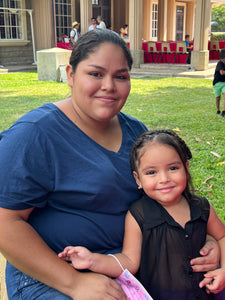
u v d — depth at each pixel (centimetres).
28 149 154
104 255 164
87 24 1680
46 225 168
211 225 181
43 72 1334
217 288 167
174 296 167
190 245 168
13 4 1773
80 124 172
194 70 1566
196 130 650
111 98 163
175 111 803
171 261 168
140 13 1623
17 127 159
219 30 4400
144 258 171
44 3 1830
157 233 169
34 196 155
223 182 423
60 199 164
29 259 152
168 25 2462
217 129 660
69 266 157
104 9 2267
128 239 174
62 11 1983
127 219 176
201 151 532
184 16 2622
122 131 192
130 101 916
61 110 171
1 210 151
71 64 168
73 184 161
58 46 1869
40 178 156
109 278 158
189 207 176
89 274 158
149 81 1334
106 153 175
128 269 167
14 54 1825
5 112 770
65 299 154
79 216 167
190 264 167
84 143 168
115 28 2325
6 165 151
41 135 158
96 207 168
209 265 169
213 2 2391
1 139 161
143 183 172
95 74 160
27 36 1859
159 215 170
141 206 174
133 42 1655
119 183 172
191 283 166
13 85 1204
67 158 161
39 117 162
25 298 163
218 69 765
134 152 175
